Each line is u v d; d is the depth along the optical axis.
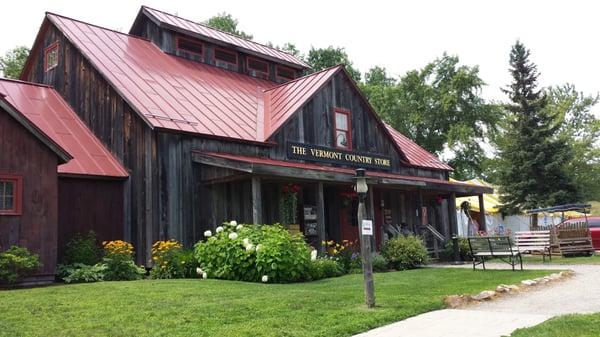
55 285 11.98
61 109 18.59
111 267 13.41
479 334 6.88
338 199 20.09
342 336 6.87
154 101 16.64
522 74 34.47
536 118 33.28
